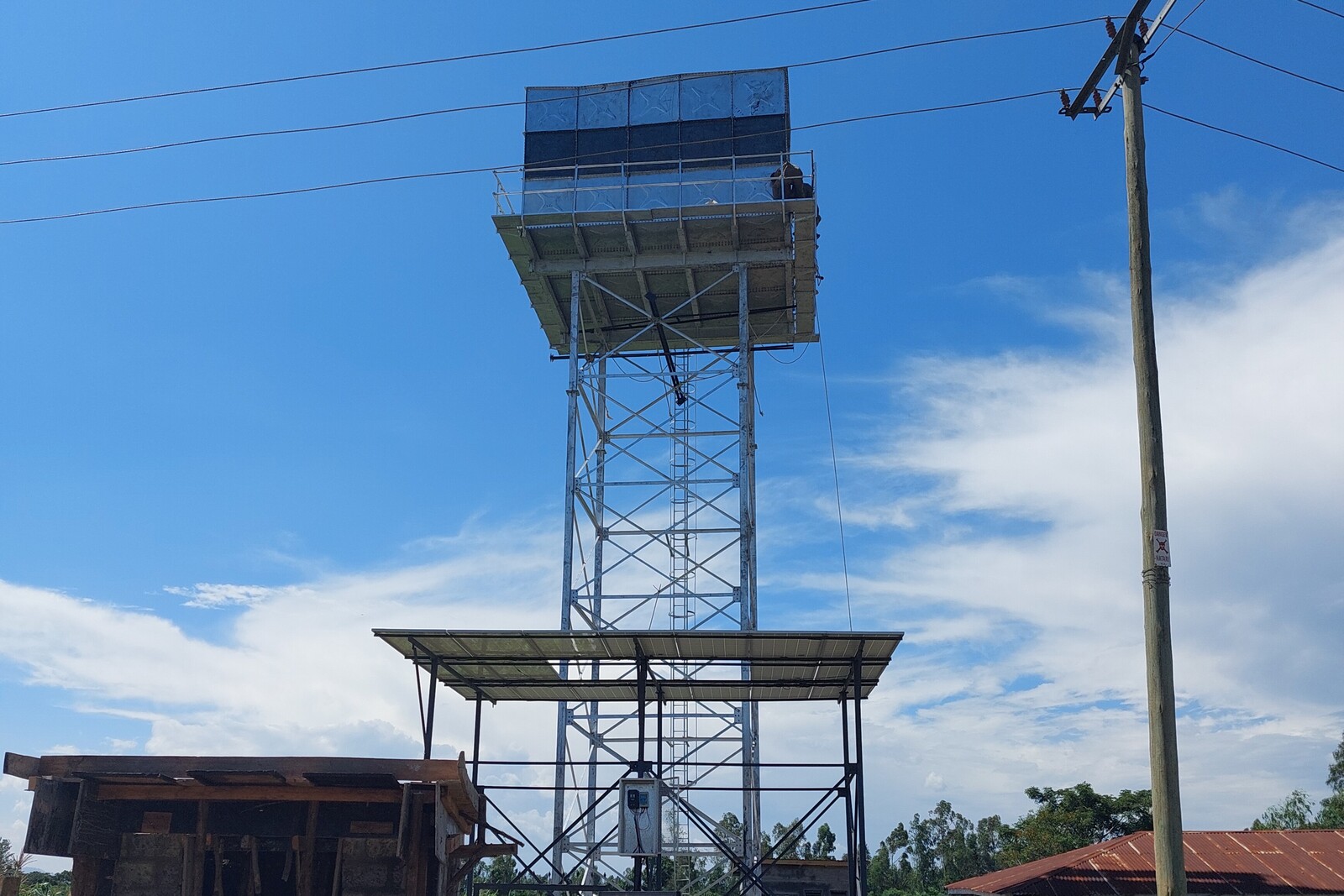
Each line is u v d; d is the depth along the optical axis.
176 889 15.30
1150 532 15.73
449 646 24.05
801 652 24.00
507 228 33.31
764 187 33.06
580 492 32.72
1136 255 16.91
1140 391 16.36
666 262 33.75
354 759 14.69
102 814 15.14
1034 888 26.33
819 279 35.19
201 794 15.13
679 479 34.03
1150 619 15.43
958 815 98.75
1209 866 26.97
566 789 28.14
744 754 29.38
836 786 23.12
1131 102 17.53
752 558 32.19
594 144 34.34
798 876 32.59
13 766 14.19
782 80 34.31
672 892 22.05
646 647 24.03
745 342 33.31
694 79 34.53
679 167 33.59
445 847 15.09
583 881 30.97
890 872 99.25
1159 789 14.79
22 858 14.20
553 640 23.41
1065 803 65.69
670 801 29.61
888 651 23.69
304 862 15.29
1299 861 27.02
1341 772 71.69
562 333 36.88
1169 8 17.12
